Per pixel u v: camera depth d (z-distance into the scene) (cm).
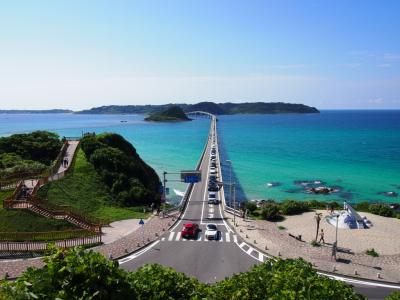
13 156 7262
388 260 4178
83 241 4462
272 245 4575
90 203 6134
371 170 12175
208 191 7975
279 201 8394
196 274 3656
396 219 6178
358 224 5609
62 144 8362
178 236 4953
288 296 1446
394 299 1859
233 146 18575
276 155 15525
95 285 1336
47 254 1648
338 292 1516
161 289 1616
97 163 7462
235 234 5094
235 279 1706
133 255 4194
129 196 6856
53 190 5966
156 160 14312
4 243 4156
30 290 1277
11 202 4925
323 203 7188
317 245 4669
